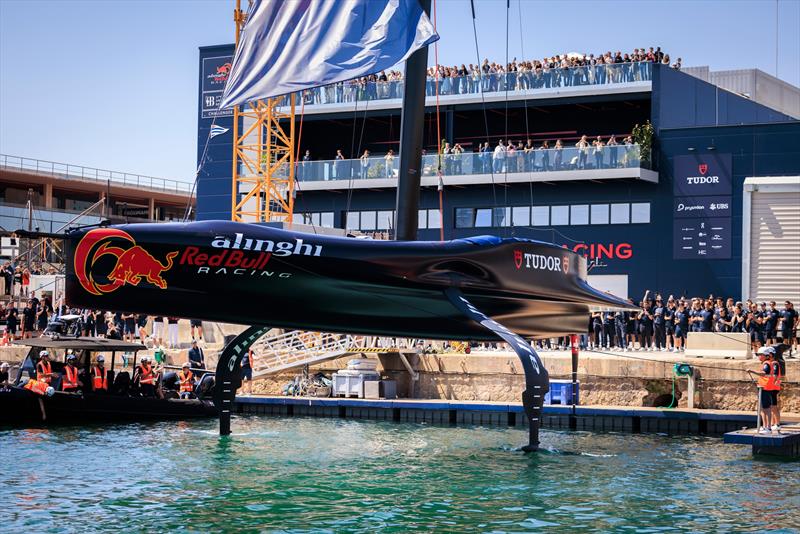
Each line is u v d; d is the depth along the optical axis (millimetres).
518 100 46219
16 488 19797
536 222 45750
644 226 43906
